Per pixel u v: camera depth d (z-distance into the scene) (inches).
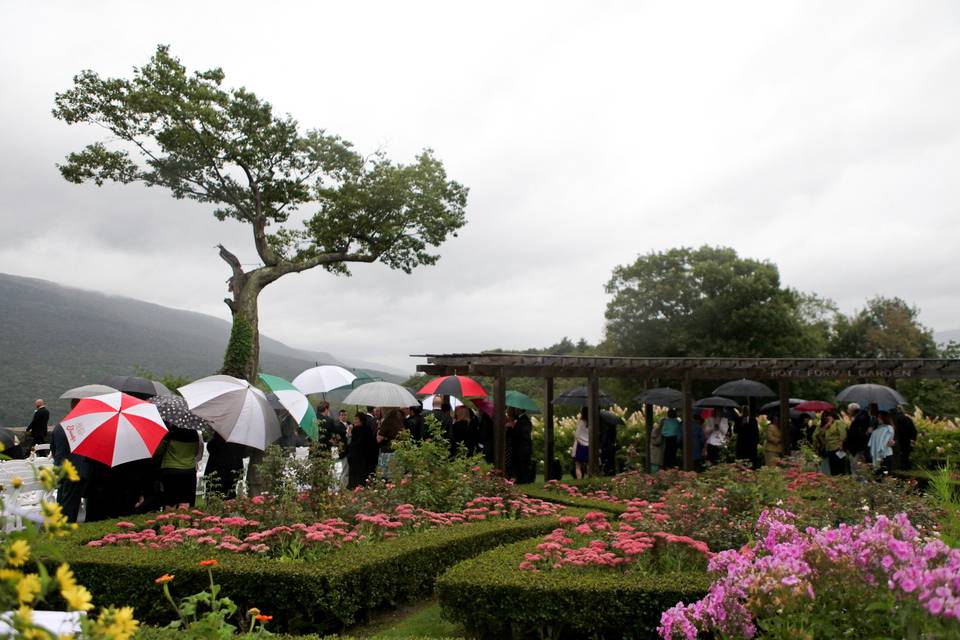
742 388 576.7
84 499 333.1
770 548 146.3
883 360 613.3
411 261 1267.2
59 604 215.8
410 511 292.4
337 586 214.4
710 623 137.3
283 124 1111.6
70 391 334.3
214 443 335.6
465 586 207.2
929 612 103.9
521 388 1338.6
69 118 1044.5
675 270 1488.7
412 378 1075.9
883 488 310.3
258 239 1127.0
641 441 690.8
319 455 315.3
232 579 215.5
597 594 199.5
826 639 122.0
